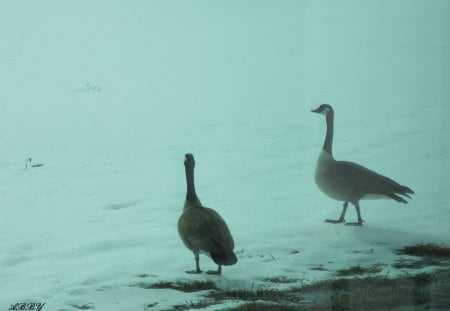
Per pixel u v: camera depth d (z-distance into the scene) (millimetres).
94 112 24578
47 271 8117
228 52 37750
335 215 10555
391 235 9141
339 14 46875
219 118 21859
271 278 7473
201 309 6379
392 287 6930
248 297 6816
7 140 20188
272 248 8664
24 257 8828
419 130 18156
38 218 11367
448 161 14688
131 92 28641
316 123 20109
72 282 7559
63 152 18094
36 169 16109
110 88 30016
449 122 18875
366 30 39250
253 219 10469
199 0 65875
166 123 21594
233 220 10430
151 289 7172
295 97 24734
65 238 9867
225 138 18734
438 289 6855
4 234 10289
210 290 7082
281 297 6773
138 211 11492
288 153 16500
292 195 12289
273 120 20953
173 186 13594
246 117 21750
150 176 14695
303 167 14867
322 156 9547
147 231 9930
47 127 22109
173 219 10758
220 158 16203
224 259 6906
